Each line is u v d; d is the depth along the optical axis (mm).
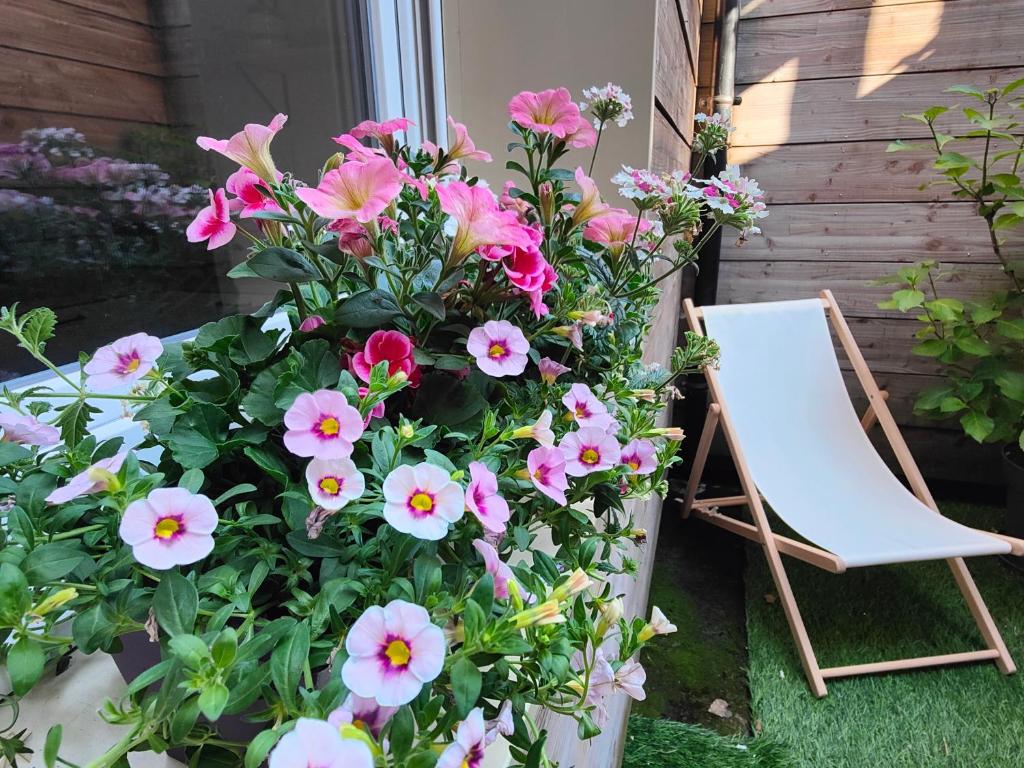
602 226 686
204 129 792
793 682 1550
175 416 430
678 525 2287
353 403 392
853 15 2119
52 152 621
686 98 1911
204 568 394
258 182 492
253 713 338
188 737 326
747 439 1976
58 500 355
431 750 292
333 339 484
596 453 493
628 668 426
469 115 1173
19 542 387
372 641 286
